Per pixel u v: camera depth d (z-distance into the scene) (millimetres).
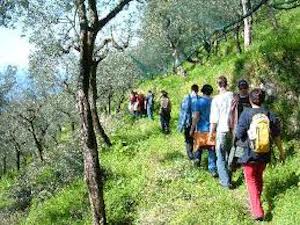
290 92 13523
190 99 13656
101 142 21906
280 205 9898
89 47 11430
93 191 11656
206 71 28547
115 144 21734
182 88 31312
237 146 9734
